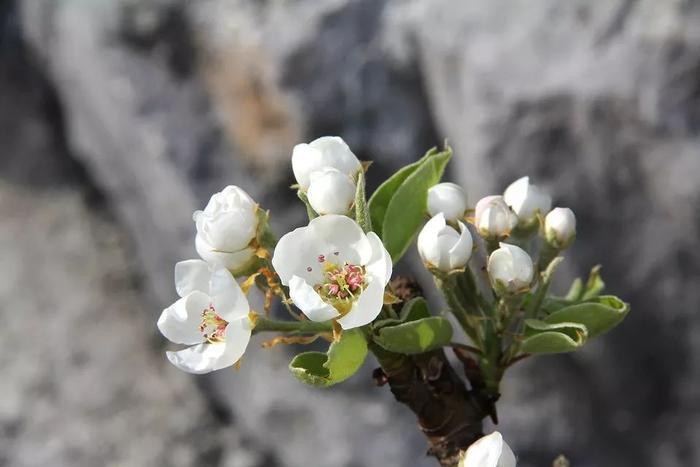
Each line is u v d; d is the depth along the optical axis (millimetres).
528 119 815
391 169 899
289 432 982
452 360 860
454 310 441
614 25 795
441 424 446
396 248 449
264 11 909
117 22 977
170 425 1053
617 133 799
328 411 957
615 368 901
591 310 442
